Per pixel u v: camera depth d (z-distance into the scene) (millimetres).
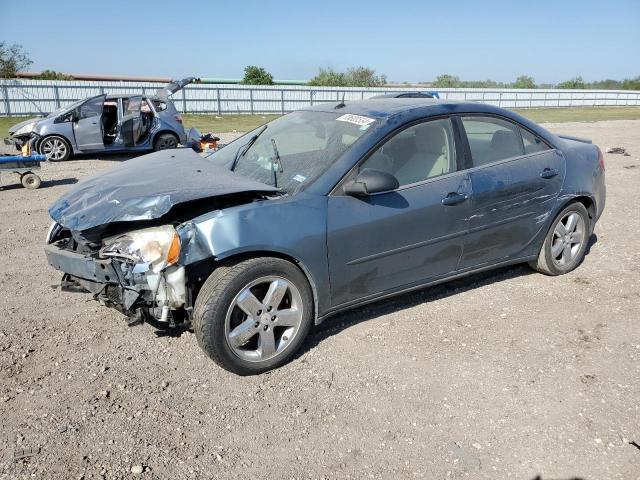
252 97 33156
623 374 3496
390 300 4594
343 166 3703
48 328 4082
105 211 3404
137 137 13555
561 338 3957
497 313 4348
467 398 3250
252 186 3564
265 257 3396
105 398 3230
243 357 3408
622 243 6094
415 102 4371
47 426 2971
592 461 2738
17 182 10109
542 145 4727
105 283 3453
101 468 2668
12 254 5746
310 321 3654
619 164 11875
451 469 2691
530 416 3086
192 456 2768
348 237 3629
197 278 3441
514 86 58406
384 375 3486
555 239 4926
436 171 4070
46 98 27797
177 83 14641
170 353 3756
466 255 4281
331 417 3082
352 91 36281
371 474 2664
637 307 4449
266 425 3014
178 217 3441
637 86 63500
